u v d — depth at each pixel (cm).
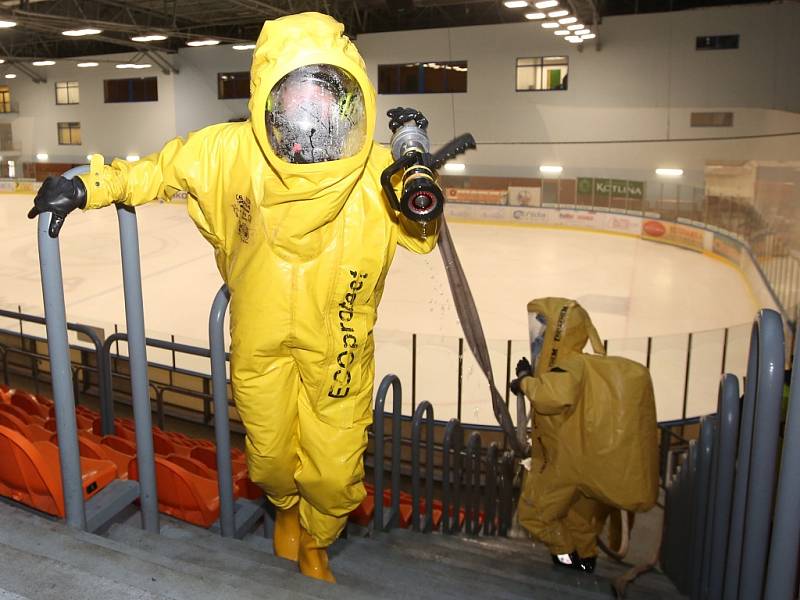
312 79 180
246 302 205
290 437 221
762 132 2330
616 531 478
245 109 3153
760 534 194
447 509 472
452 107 2764
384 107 2859
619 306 1484
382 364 1022
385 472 743
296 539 261
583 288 1636
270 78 180
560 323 375
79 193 193
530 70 2633
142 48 3084
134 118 3353
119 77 3328
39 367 947
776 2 2275
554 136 2642
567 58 2569
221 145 200
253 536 292
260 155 194
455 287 243
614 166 2578
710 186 2130
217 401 266
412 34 2755
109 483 256
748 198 1967
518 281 1695
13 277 1673
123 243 238
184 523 279
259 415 214
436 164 185
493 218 2566
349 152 185
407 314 1389
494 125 2716
